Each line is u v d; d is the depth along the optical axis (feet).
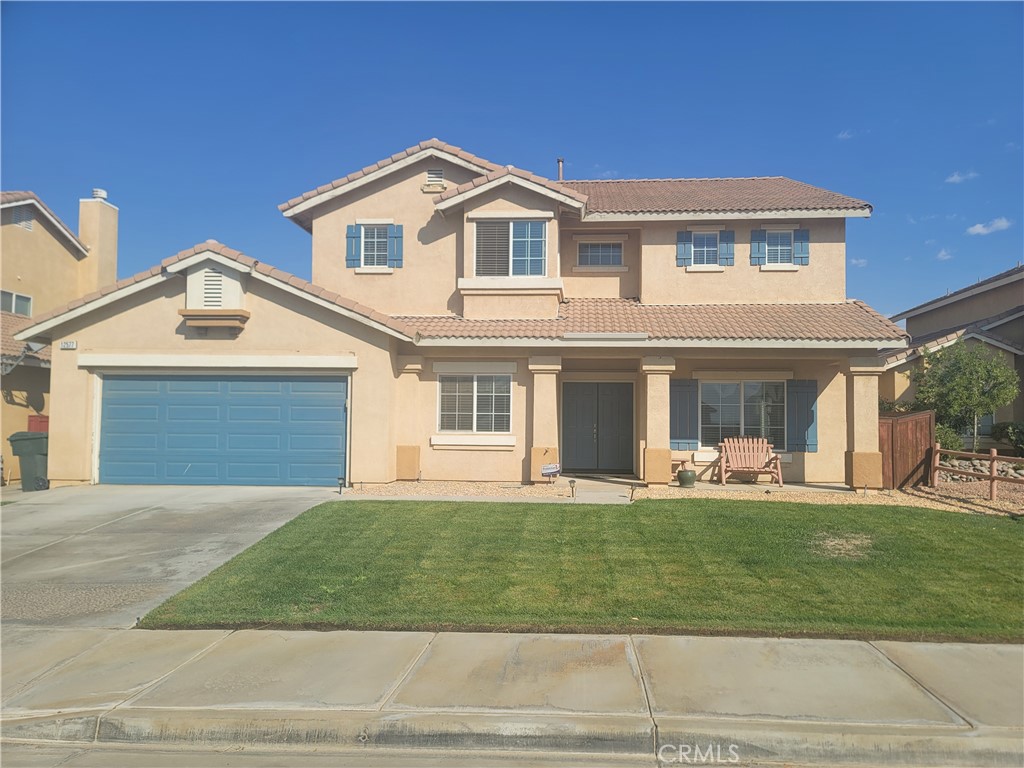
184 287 50.75
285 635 23.77
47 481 52.26
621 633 23.47
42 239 72.90
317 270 58.29
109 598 27.73
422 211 57.98
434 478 52.49
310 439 50.57
